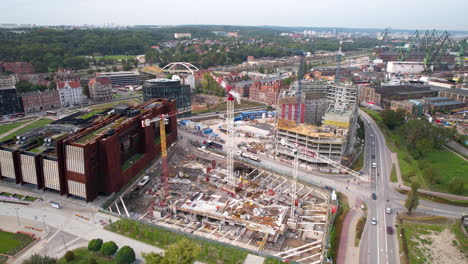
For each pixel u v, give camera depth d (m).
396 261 129.12
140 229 144.38
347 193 184.12
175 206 167.00
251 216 159.00
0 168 177.38
